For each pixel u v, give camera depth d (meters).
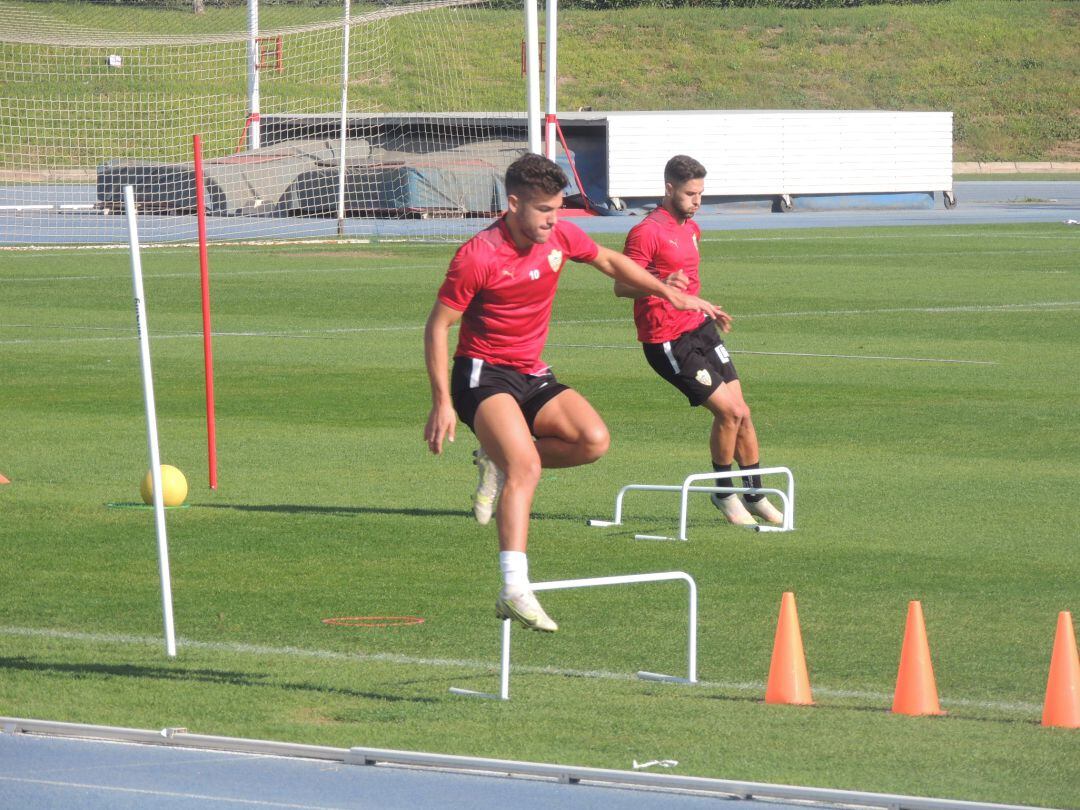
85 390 54.09
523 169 20.39
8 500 36.75
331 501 36.78
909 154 147.25
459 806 16.09
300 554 31.34
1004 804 15.84
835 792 16.16
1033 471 40.00
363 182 132.25
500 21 188.38
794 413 49.06
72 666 22.66
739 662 23.34
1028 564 30.12
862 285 86.31
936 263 98.12
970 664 23.08
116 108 157.00
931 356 61.22
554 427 21.78
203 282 37.91
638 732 18.95
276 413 49.66
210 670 22.44
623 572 29.72
